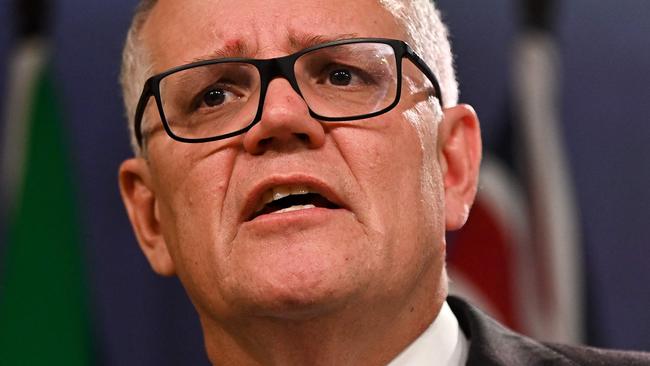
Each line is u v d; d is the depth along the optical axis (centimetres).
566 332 284
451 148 186
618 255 285
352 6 174
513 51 289
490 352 171
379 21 175
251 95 169
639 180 287
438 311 178
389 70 170
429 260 172
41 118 300
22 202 299
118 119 285
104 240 284
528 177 288
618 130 288
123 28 287
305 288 157
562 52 291
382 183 164
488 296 285
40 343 294
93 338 294
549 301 284
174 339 284
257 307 161
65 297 296
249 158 165
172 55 178
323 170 161
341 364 171
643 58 290
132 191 198
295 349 169
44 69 299
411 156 169
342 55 169
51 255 298
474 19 289
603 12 293
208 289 171
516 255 285
